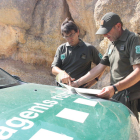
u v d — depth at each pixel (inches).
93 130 31.6
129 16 152.2
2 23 251.6
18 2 236.4
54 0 248.5
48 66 282.8
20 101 45.6
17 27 247.3
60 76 69.7
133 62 57.9
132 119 41.8
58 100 48.5
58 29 245.1
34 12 257.8
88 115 38.6
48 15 251.1
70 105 44.5
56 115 37.3
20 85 69.3
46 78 259.6
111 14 62.6
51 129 31.1
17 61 276.7
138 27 144.2
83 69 87.2
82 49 84.5
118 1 156.7
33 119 34.7
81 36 235.9
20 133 29.3
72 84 73.2
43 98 49.7
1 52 276.2
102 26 63.6
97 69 75.9
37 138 28.1
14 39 256.8
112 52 69.0
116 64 66.9
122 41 63.7
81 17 217.9
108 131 31.7
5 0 232.5
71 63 86.0
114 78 68.9
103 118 37.6
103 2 164.2
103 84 190.9
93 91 55.0
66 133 30.0
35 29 259.0
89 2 207.9
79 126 32.9
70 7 225.6
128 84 56.2
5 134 28.8
